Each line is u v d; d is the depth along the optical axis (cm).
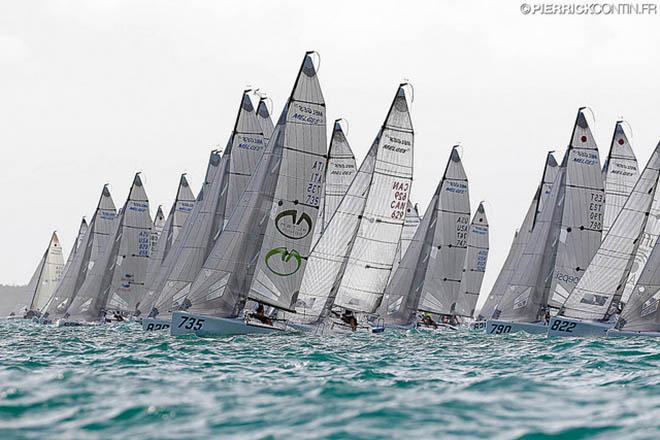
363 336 16988
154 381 7856
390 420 5803
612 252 17912
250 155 17800
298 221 15288
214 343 13238
